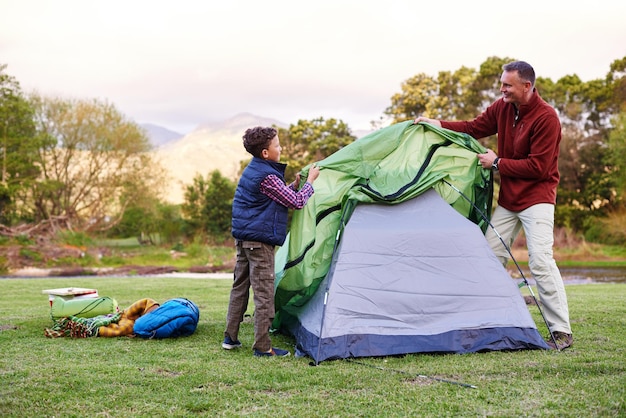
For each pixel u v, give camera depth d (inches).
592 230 1282.0
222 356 173.2
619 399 125.0
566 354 168.7
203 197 1514.5
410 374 148.3
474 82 1485.0
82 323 205.3
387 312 174.6
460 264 182.7
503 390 134.0
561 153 1416.1
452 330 173.5
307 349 171.9
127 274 880.3
